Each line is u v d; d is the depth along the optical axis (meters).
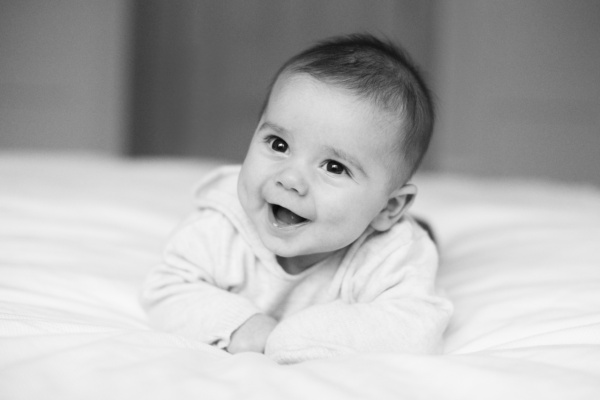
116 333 0.77
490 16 3.78
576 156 3.82
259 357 0.75
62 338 0.73
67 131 3.93
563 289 1.01
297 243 0.89
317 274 0.99
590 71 3.78
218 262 0.98
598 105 3.79
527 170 3.83
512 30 3.78
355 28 3.81
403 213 1.00
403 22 3.78
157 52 3.91
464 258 1.31
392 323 0.87
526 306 0.97
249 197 0.90
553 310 0.95
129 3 3.85
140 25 3.89
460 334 0.94
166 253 1.00
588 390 0.65
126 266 1.14
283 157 0.88
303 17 3.83
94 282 1.02
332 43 1.01
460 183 2.32
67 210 1.49
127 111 3.92
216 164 2.48
